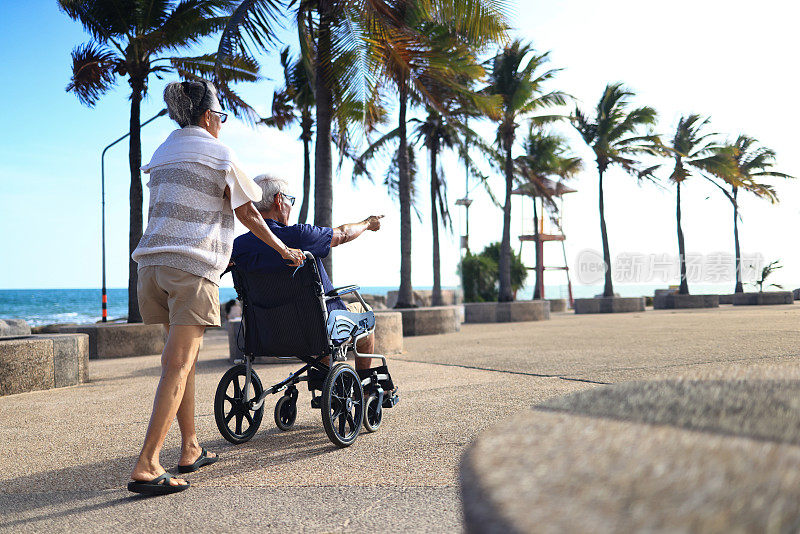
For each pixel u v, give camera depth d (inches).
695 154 1052.5
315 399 138.4
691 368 191.8
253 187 98.0
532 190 934.4
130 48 430.0
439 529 69.1
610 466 21.9
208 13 434.9
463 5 334.0
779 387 32.3
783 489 18.3
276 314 116.6
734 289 1232.8
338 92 334.3
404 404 155.4
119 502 85.8
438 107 439.2
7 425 154.2
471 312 752.3
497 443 26.7
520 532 17.6
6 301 3499.0
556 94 792.9
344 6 337.4
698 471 20.3
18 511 83.6
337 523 73.3
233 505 82.4
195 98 100.2
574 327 502.0
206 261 93.6
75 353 234.1
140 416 156.7
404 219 562.9
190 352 94.2
